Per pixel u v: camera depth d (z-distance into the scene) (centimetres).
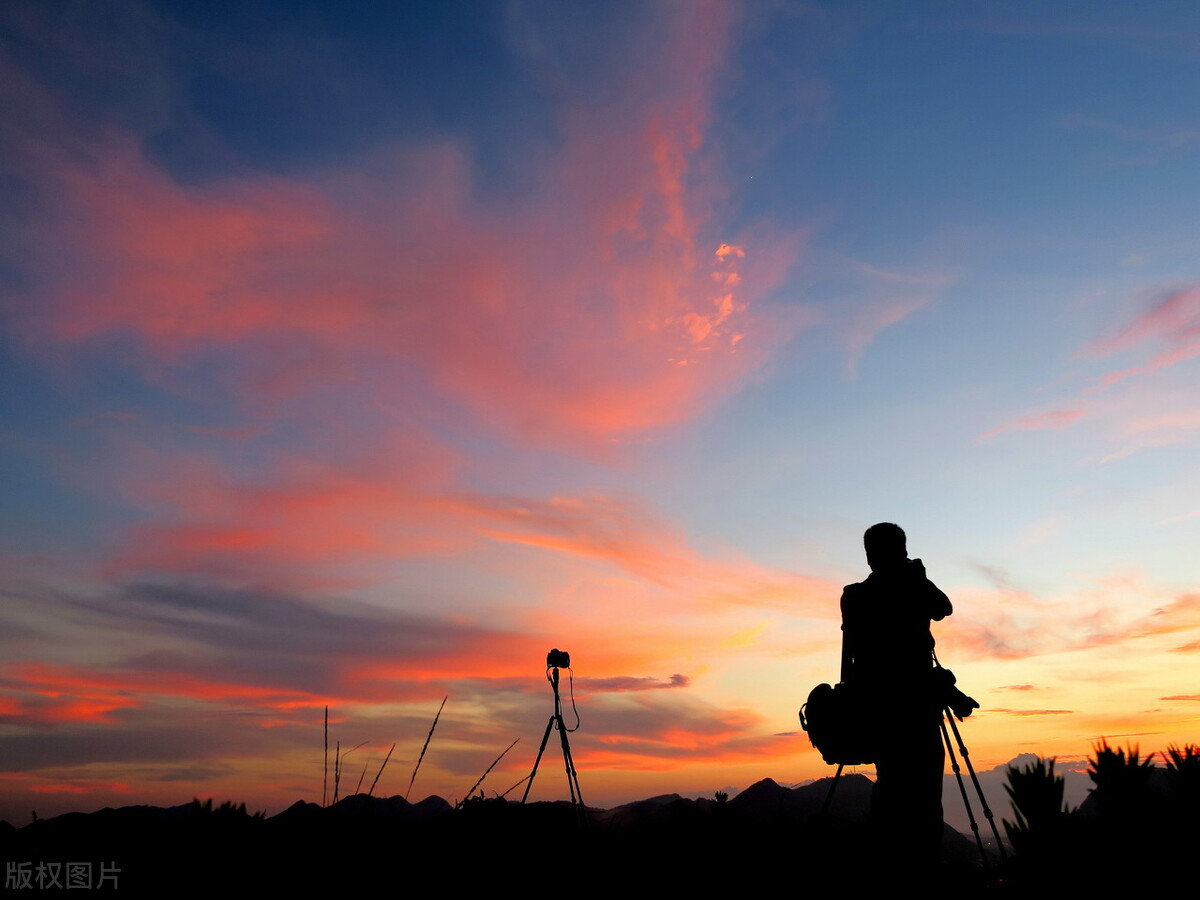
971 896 338
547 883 443
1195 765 228
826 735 561
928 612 581
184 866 288
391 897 371
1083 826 222
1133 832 220
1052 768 232
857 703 553
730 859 489
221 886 290
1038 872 223
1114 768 230
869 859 463
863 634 578
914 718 545
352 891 354
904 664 559
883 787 541
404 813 441
